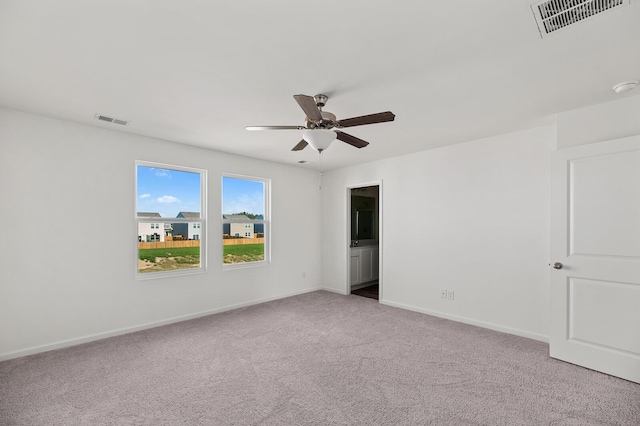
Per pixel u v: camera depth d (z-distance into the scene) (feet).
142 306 11.96
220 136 12.03
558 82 7.50
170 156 12.81
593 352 8.47
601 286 8.37
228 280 14.75
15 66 6.78
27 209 9.61
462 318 12.84
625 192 8.00
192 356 9.48
